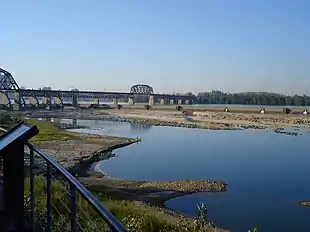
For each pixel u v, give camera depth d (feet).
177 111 446.60
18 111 334.85
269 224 57.41
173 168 107.04
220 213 62.08
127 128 251.80
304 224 57.52
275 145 172.35
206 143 176.35
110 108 496.64
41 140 151.23
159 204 65.57
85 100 576.20
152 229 34.14
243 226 55.77
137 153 137.59
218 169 107.14
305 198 73.46
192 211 61.36
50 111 395.75
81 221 19.52
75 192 7.97
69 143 148.77
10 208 12.34
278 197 74.23
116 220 5.70
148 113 417.28
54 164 10.05
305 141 189.26
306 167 113.09
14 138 12.01
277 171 105.91
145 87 617.62
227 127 267.39
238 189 80.53
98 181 82.58
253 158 131.23
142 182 83.30
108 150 139.85
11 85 387.96
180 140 187.11
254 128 262.88
